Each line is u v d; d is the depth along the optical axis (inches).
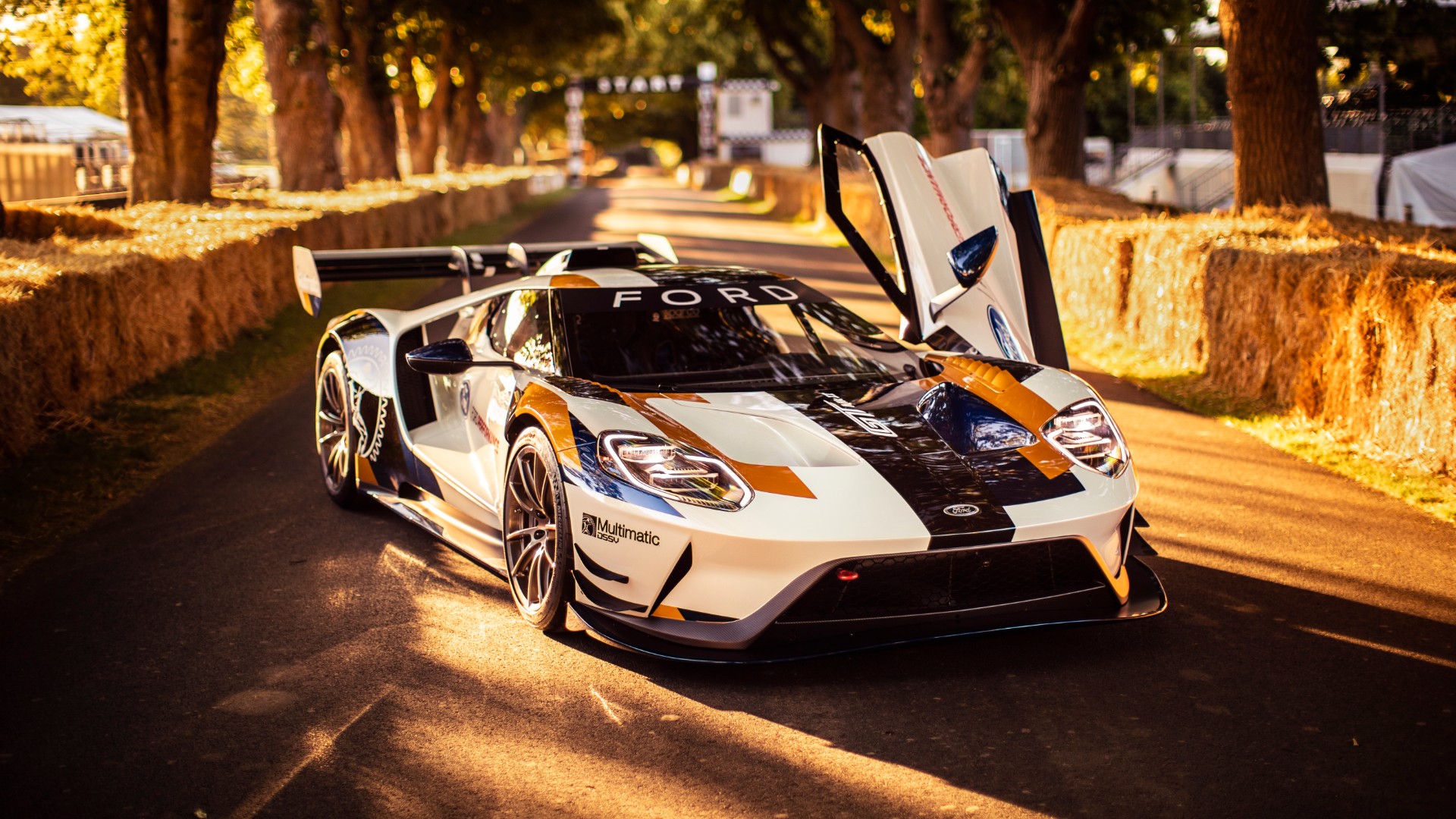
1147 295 351.3
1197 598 152.3
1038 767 107.0
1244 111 387.9
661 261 227.0
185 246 338.6
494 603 155.7
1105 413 144.7
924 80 893.8
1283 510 193.0
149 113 519.2
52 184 825.5
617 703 123.4
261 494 214.1
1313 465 222.7
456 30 1273.4
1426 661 129.9
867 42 1020.5
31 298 229.5
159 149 522.0
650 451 130.3
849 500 123.9
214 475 227.3
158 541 184.7
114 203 667.4
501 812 100.5
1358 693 121.4
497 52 1323.8
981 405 148.2
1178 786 102.6
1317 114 382.3
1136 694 122.7
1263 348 273.7
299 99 727.1
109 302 273.1
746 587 121.9
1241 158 392.5
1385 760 106.3
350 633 144.4
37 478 213.8
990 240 181.8
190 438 257.3
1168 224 360.2
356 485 201.0
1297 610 146.8
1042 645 137.6
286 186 732.7
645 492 127.0
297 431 266.2
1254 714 117.0
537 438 142.6
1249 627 141.5
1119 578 134.3
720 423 139.7
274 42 722.2
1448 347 204.4
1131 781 103.7
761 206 1403.8
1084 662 131.9
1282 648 134.6
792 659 120.6
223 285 355.9
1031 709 119.7
